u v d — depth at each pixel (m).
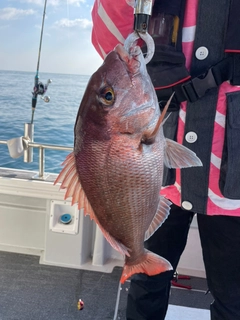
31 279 2.45
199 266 2.57
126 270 1.06
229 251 1.40
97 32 1.27
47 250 2.60
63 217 2.57
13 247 2.73
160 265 1.08
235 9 1.17
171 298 2.32
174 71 1.23
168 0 1.21
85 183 0.98
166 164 1.03
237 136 1.23
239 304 1.46
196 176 1.31
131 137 0.93
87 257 2.67
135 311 1.63
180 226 1.53
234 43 1.16
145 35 0.92
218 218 1.38
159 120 0.88
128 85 0.90
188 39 1.27
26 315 2.13
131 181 0.95
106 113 0.92
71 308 2.21
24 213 2.67
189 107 1.28
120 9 1.17
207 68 1.25
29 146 2.58
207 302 2.30
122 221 1.00
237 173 1.25
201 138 1.28
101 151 0.95
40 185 2.51
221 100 1.25
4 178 2.55
